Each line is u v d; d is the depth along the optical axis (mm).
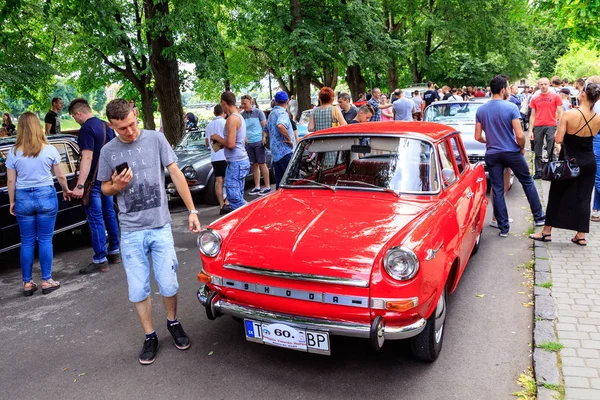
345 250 3035
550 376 3145
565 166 5391
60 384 3434
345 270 2930
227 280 3291
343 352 3639
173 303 3791
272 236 3314
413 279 2883
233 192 6949
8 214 5754
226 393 3191
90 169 5598
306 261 3037
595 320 3898
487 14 27062
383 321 2949
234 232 3465
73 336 4188
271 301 3152
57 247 7066
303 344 3086
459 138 4992
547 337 3641
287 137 7785
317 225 3377
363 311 2928
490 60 39281
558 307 4152
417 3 26688
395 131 4234
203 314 4445
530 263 5340
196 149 10008
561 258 5320
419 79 33250
